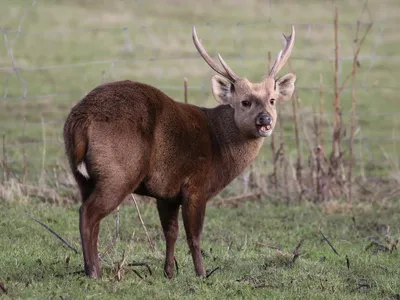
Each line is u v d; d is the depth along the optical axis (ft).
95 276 52.85
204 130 57.00
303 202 84.33
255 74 157.38
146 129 52.90
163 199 56.08
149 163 53.57
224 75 59.52
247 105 57.93
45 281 53.16
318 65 169.07
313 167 85.92
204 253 63.31
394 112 139.13
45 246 63.98
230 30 206.08
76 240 66.59
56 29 197.98
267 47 184.75
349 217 79.25
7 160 90.79
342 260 63.72
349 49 184.55
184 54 178.09
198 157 55.72
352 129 86.33
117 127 51.67
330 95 146.72
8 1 221.66
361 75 164.96
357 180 92.63
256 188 85.92
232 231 72.95
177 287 53.88
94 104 52.01
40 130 115.65
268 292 54.08
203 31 205.05
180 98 136.77
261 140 59.26
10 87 144.05
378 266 61.62
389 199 86.69
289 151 104.63
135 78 153.48
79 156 51.52
